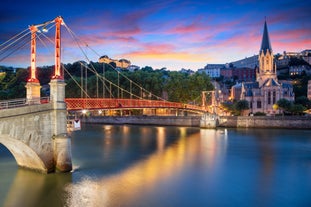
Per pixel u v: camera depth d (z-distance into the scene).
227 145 67.94
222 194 31.33
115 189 31.98
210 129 112.50
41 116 34.47
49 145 35.41
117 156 51.31
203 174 39.59
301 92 194.75
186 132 100.12
